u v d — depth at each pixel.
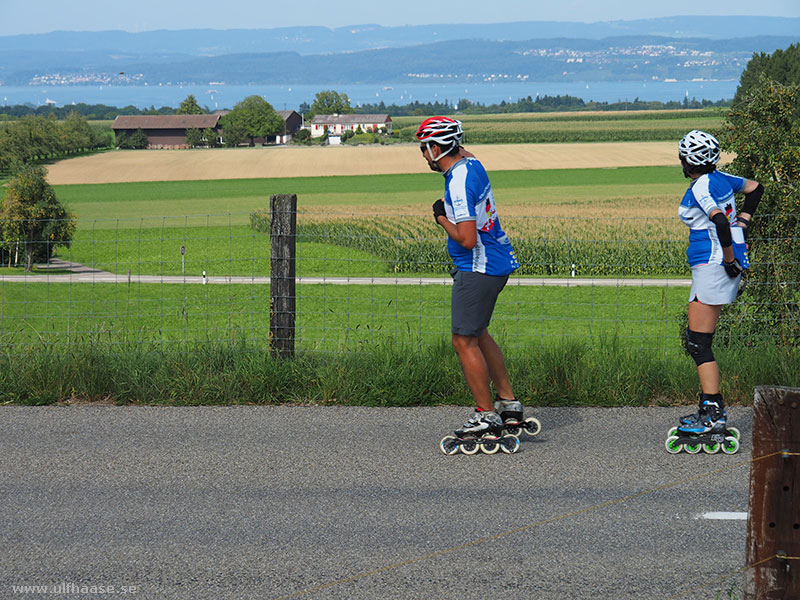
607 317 71.12
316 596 8.90
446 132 13.22
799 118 25.64
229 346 18.47
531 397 16.33
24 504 11.60
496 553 9.88
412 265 109.81
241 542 10.29
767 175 25.45
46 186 144.62
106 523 10.92
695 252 13.61
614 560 9.66
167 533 10.59
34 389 16.91
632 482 12.13
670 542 10.13
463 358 13.59
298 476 12.52
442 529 10.58
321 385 16.72
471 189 13.20
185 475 12.63
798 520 7.00
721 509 11.12
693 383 16.27
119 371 17.23
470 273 13.47
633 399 16.19
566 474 12.48
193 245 154.75
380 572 9.42
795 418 6.89
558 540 10.22
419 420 15.25
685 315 28.00
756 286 22.62
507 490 11.88
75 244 157.62
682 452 13.40
